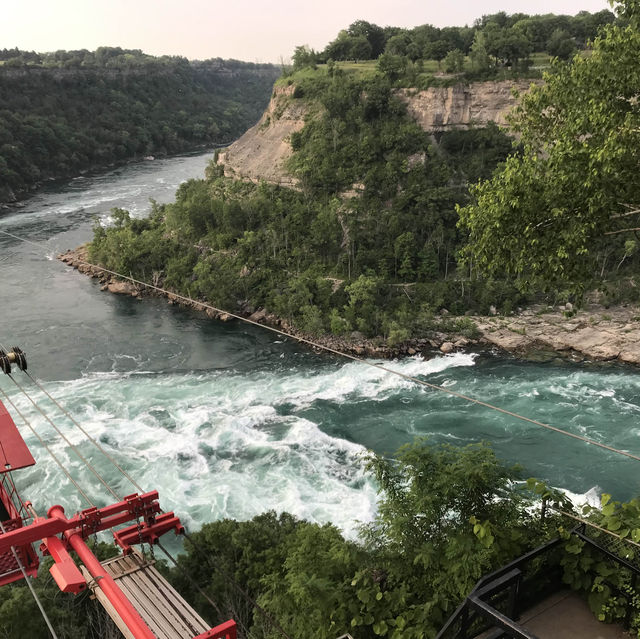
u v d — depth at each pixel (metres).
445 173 120.81
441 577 17.56
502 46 131.75
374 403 73.75
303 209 118.81
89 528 12.66
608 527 14.62
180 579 34.00
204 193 133.12
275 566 33.06
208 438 66.12
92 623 30.22
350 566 21.33
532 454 61.84
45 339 93.06
